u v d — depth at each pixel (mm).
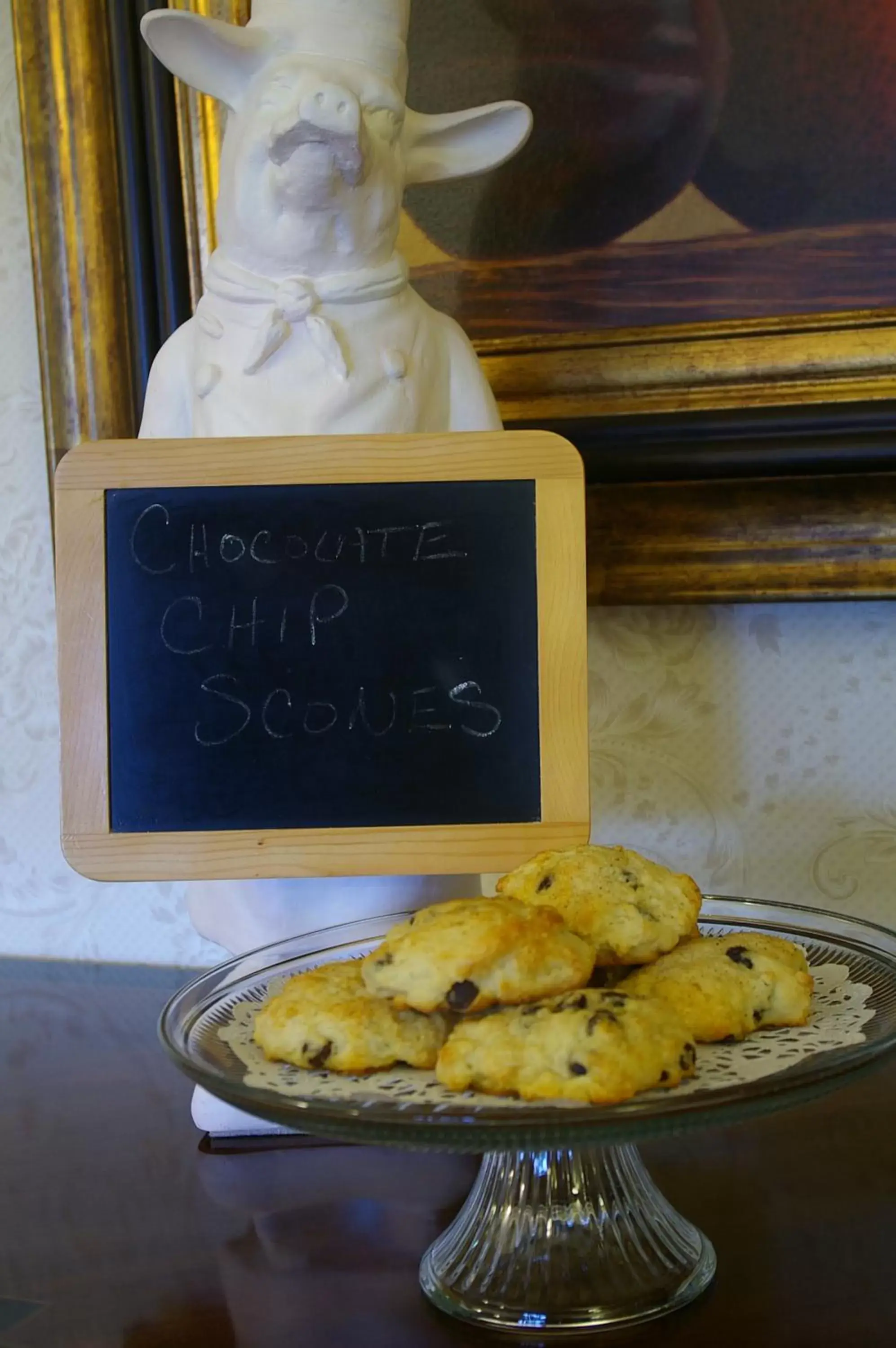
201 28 706
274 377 746
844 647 924
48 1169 727
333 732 720
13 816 1128
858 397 852
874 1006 602
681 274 879
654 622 953
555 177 894
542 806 708
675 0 863
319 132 684
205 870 708
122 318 986
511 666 717
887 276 845
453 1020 576
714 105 862
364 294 747
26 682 1109
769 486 879
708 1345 528
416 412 762
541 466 717
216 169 950
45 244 993
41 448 1086
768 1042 571
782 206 858
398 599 724
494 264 912
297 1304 579
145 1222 662
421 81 917
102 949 1122
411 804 714
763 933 680
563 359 896
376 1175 717
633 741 965
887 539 860
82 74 970
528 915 562
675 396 882
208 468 722
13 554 1101
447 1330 553
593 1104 490
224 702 723
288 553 727
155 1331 558
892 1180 675
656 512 894
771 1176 685
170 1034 596
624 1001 525
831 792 934
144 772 720
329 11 721
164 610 726
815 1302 557
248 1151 749
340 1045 558
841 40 838
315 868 706
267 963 713
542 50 889
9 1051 917
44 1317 570
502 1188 615
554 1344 537
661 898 616
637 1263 576
